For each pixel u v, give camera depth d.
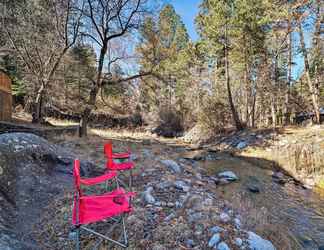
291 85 15.27
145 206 3.46
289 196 6.03
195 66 17.81
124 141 10.79
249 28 12.29
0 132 7.52
